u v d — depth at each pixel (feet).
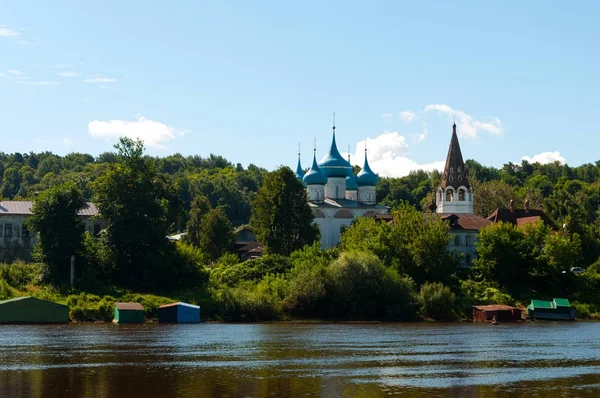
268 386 217.77
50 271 470.80
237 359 272.92
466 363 268.41
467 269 564.71
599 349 315.17
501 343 337.72
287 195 593.83
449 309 479.82
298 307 466.29
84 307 432.66
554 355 293.23
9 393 204.74
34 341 326.24
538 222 565.94
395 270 497.87
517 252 535.60
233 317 449.06
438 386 220.84
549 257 539.29
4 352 287.89
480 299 506.07
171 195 536.83
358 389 214.90
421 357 284.00
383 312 474.49
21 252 539.70
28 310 411.75
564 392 213.25
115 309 430.20
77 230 479.00
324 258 515.50
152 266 484.74
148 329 387.55
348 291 467.93
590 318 499.51
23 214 541.75
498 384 225.15
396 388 217.15
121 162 507.71
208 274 514.68
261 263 524.93
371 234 548.72
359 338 354.74
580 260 615.16
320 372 243.81
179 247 517.14
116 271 486.79
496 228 542.16
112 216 487.61
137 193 493.36
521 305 510.58
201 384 219.82
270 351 297.94
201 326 412.36
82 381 223.30
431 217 553.64
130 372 240.32
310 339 346.95
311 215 602.03
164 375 234.99
